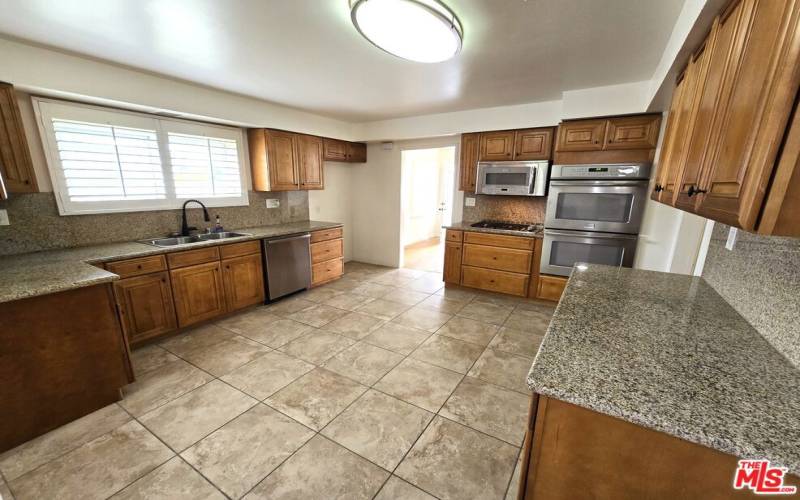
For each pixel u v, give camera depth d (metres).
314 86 2.94
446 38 1.76
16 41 2.04
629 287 1.70
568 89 2.98
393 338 2.86
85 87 2.33
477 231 3.83
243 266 3.30
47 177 2.46
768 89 0.64
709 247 1.80
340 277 4.68
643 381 0.88
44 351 1.71
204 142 3.34
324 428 1.80
